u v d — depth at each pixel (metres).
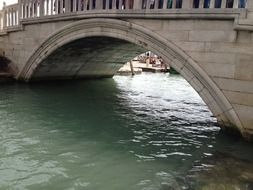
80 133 9.92
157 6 10.61
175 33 10.15
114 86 21.41
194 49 9.73
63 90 17.58
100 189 6.47
